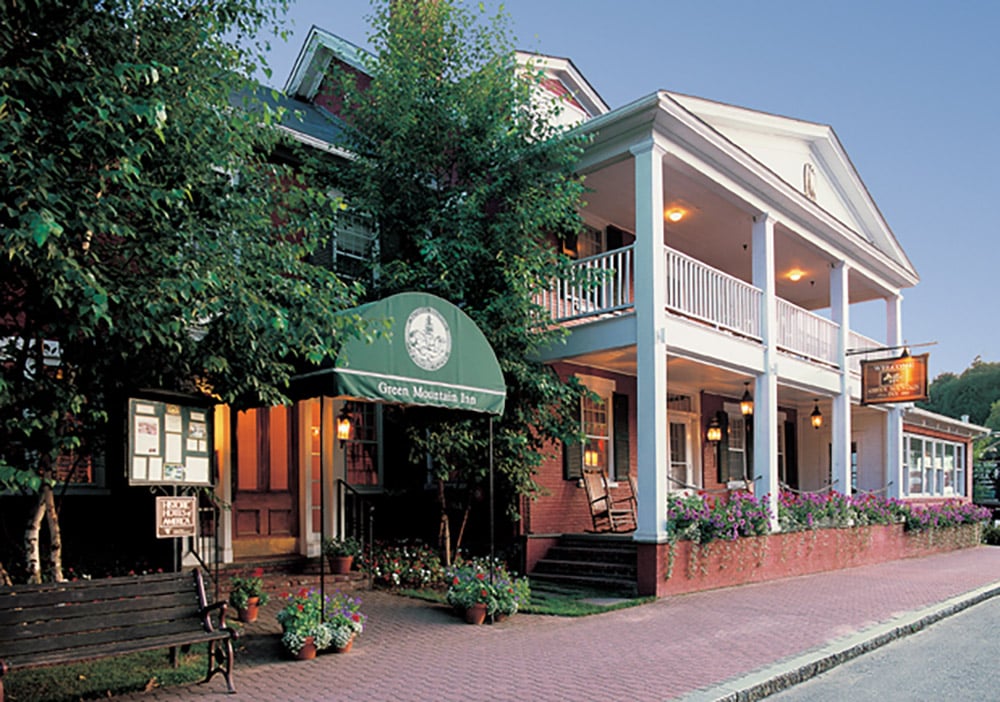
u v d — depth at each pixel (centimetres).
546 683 672
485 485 1296
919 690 702
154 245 651
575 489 1459
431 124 1185
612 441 1571
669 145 1246
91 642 593
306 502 1185
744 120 1537
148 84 658
